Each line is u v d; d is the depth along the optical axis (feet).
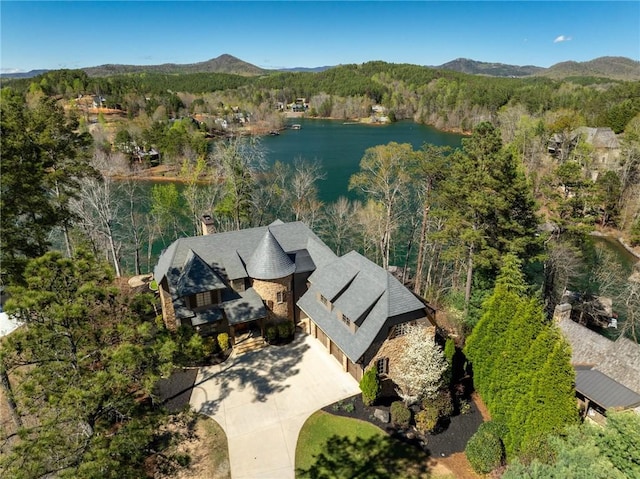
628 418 57.41
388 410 92.38
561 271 135.44
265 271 114.01
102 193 167.63
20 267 67.97
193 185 192.95
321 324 106.52
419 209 167.94
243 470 78.43
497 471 77.97
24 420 79.92
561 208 138.62
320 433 86.79
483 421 92.12
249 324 122.01
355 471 78.74
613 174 223.92
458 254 126.52
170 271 111.34
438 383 92.68
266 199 209.97
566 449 61.41
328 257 120.06
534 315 83.35
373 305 97.55
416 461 81.25
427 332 99.96
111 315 65.36
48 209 79.51
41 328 55.67
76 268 59.88
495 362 90.79
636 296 126.93
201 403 94.48
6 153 72.38
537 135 296.71
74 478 47.57
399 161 166.81
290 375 103.65
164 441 79.71
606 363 95.96
